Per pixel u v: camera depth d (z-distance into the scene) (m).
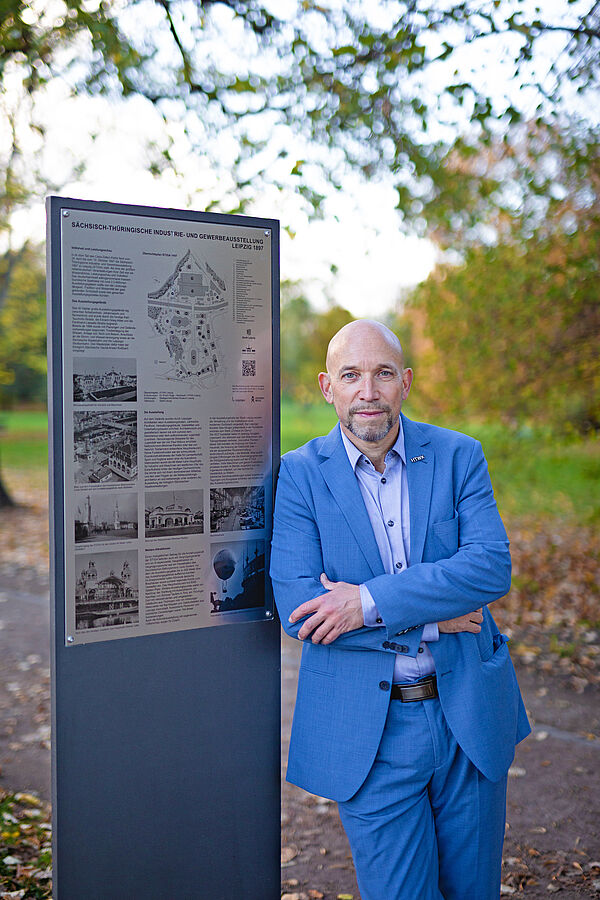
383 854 2.15
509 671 2.37
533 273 6.92
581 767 4.30
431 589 2.09
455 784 2.21
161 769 2.34
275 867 2.53
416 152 6.02
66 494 2.17
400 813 2.16
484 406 7.65
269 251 2.44
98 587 2.23
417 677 2.21
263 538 2.46
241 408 2.41
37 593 8.70
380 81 5.69
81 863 2.23
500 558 2.19
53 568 2.18
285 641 6.87
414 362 9.39
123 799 2.29
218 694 2.41
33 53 5.05
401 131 5.94
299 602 2.19
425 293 7.72
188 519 2.34
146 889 2.33
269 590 2.48
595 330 7.04
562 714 5.05
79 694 2.22
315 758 2.22
